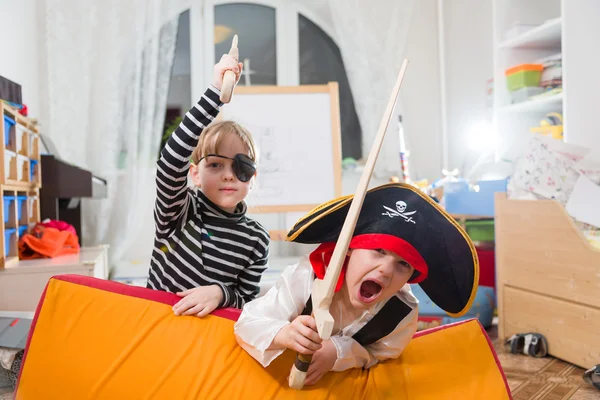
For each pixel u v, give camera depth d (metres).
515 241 1.94
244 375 0.94
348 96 3.60
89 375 0.95
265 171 2.68
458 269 0.89
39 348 1.00
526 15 2.72
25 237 2.03
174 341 0.98
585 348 1.65
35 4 3.01
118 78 3.10
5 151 1.81
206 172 1.15
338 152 2.73
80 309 1.02
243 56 3.49
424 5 3.62
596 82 2.16
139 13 3.11
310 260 0.94
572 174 1.89
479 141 2.98
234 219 1.20
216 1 3.43
